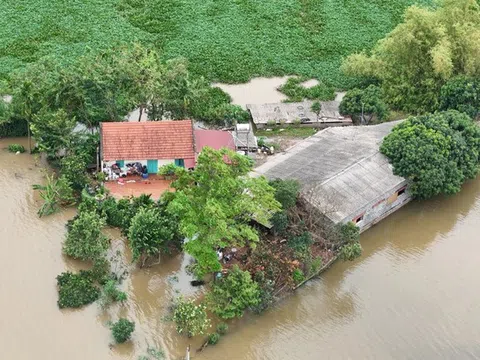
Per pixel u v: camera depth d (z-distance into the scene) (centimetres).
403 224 5259
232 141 5678
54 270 4647
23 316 4281
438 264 4881
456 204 5478
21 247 4816
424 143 5231
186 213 4231
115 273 4634
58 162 5556
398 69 6506
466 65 6191
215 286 4331
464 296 4594
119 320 4181
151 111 5903
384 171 5216
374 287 4659
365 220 5088
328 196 4897
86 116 5666
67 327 4225
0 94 5950
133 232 4559
